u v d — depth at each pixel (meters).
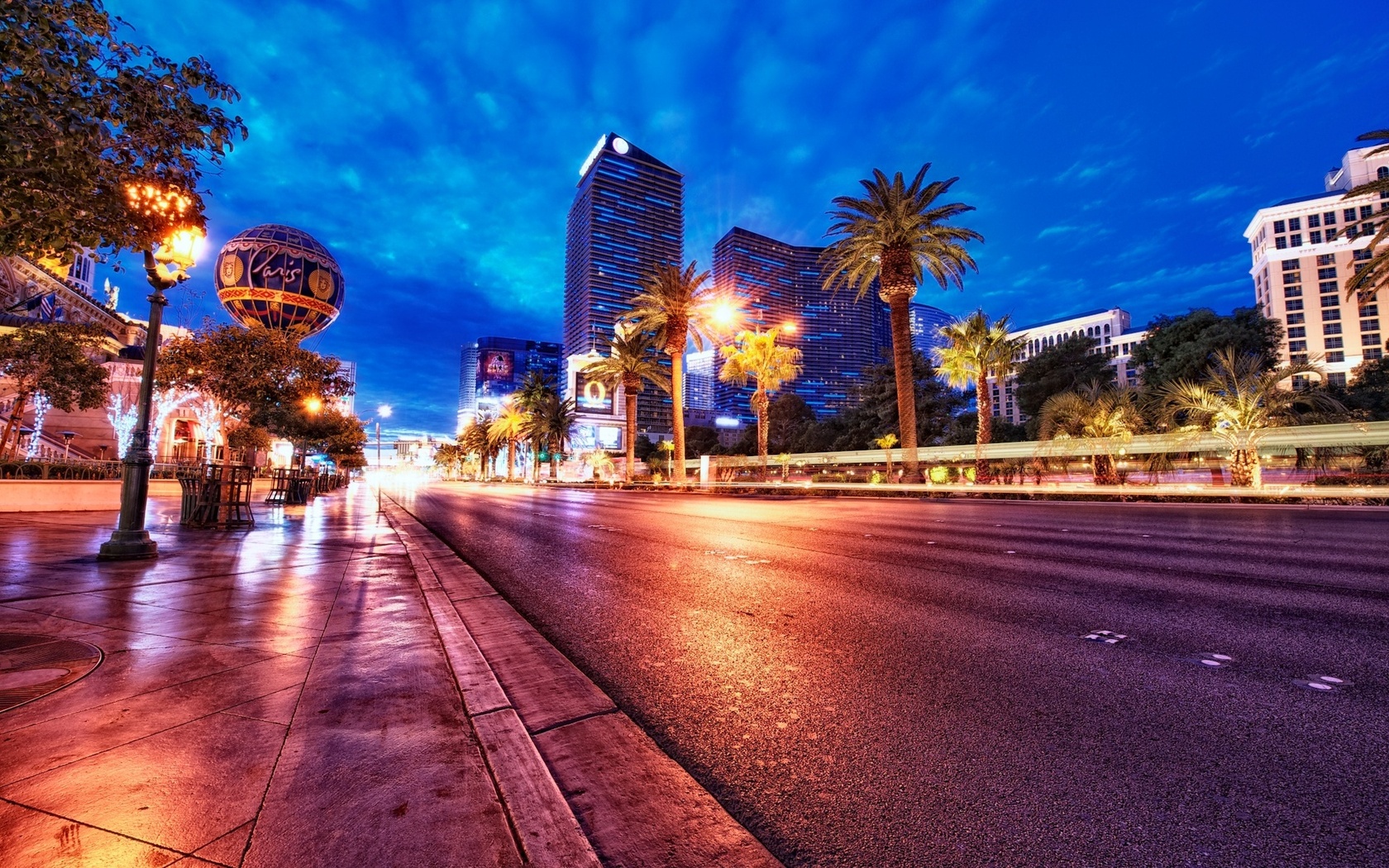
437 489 50.12
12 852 1.73
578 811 2.13
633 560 8.61
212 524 11.73
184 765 2.29
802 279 196.38
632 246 168.50
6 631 4.14
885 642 4.30
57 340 17.72
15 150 3.39
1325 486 17.67
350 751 2.46
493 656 4.07
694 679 3.69
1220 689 3.28
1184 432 19.81
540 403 66.44
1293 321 113.00
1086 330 157.25
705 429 90.50
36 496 13.57
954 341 33.75
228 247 23.28
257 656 3.71
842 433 62.34
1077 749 2.62
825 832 2.07
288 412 24.14
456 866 1.76
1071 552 8.37
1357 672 3.48
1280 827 2.00
